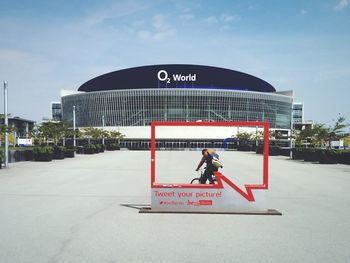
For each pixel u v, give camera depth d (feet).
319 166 81.87
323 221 24.64
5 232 21.26
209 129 279.69
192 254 17.26
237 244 18.95
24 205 30.35
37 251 17.67
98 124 304.09
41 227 22.49
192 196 27.66
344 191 40.19
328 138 101.55
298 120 429.38
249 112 302.86
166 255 17.08
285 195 37.09
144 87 312.71
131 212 27.45
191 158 119.03
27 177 54.54
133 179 52.06
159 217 25.62
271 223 23.93
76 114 320.50
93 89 345.31
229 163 92.27
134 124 290.56
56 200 33.04
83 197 34.88
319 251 17.88
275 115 318.04
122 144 288.51
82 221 24.20
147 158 117.08
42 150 93.97
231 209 27.45
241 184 46.21
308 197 35.73
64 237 20.18
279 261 16.38
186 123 28.91
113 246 18.49
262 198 27.43
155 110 287.28
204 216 26.08
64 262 16.12
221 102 292.20
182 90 286.25
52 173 61.41
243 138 219.00
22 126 315.99
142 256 16.93
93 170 67.82
